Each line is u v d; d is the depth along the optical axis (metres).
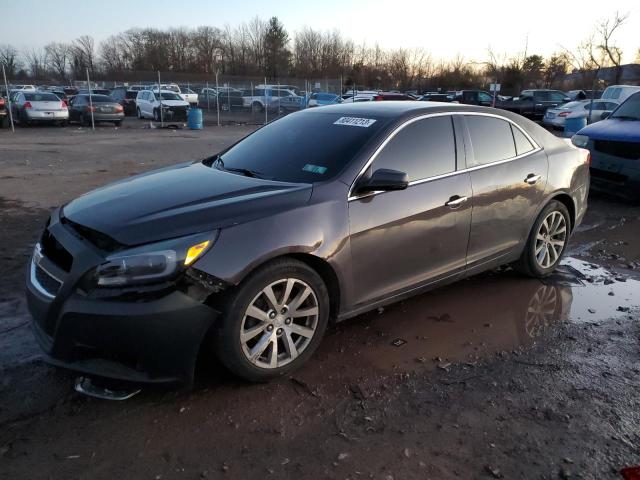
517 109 28.53
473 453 2.65
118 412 2.93
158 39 86.00
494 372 3.40
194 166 4.25
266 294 3.06
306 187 3.35
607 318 4.21
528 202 4.53
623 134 7.93
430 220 3.78
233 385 3.18
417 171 3.78
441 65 64.50
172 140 18.16
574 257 5.75
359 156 3.55
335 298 3.45
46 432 2.77
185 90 43.22
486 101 30.48
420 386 3.22
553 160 4.76
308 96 30.94
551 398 3.12
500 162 4.32
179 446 2.68
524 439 2.76
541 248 4.87
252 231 2.97
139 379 2.80
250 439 2.73
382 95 29.34
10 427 2.80
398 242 3.63
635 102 8.82
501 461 2.60
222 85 39.00
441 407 3.02
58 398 3.05
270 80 38.97
